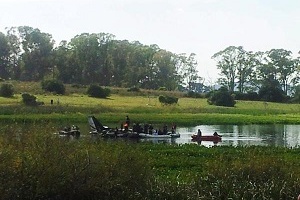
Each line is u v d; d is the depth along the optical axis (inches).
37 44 6914.4
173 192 636.7
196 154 1355.8
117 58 7057.1
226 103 4626.0
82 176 608.1
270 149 1478.8
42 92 4429.1
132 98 4645.7
